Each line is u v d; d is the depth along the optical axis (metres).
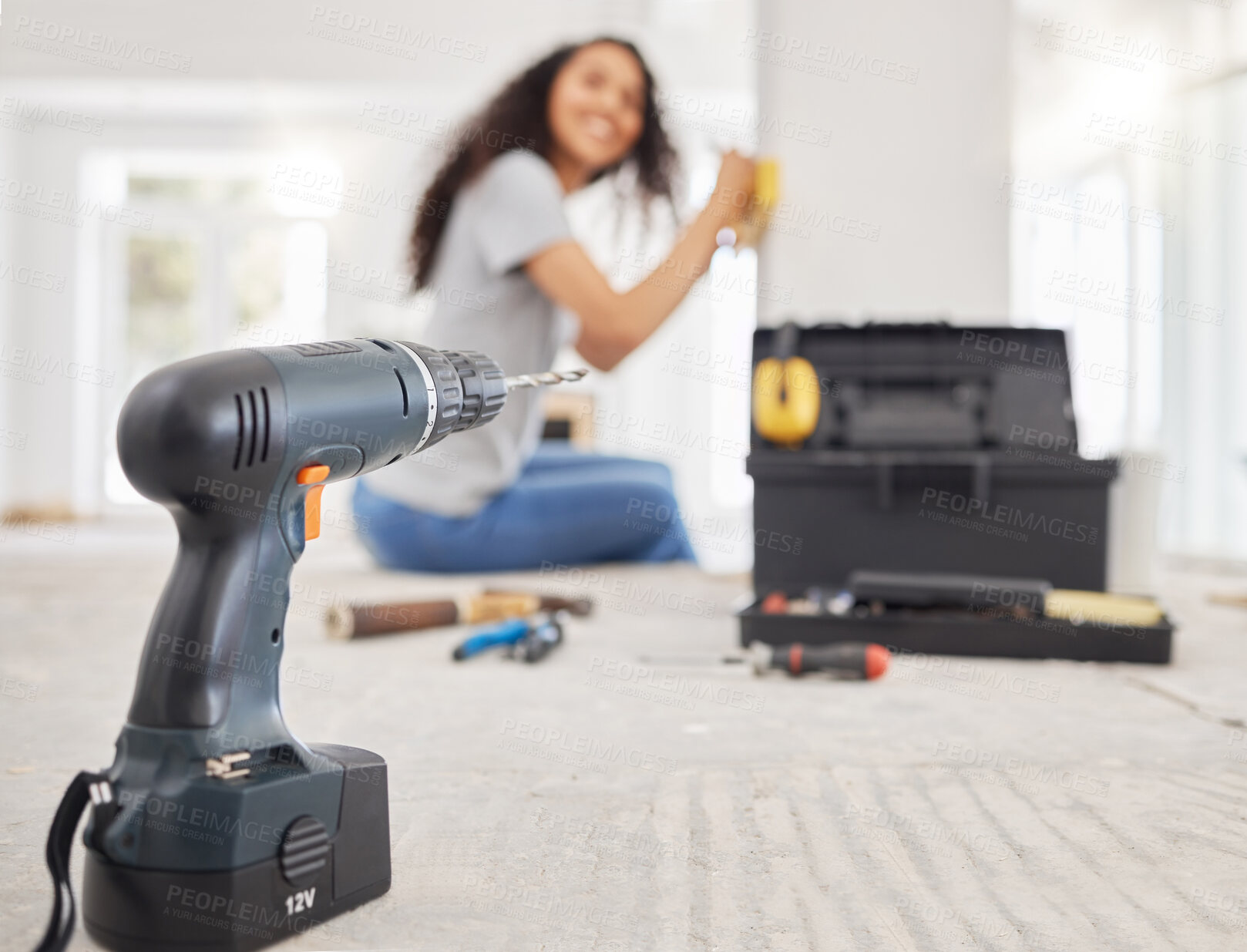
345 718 1.14
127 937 0.54
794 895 0.65
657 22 5.43
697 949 0.57
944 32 2.20
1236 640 1.64
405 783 0.89
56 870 0.53
